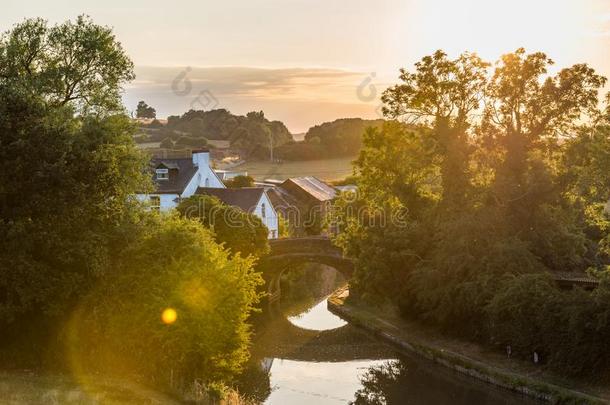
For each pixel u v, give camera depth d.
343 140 163.62
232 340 35.25
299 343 55.22
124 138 38.19
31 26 38.62
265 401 41.09
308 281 88.94
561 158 52.34
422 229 54.31
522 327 43.41
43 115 34.19
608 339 38.34
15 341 35.66
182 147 134.50
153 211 39.66
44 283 33.19
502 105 53.19
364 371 47.28
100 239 34.75
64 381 31.33
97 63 40.09
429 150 54.84
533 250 50.19
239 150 159.00
